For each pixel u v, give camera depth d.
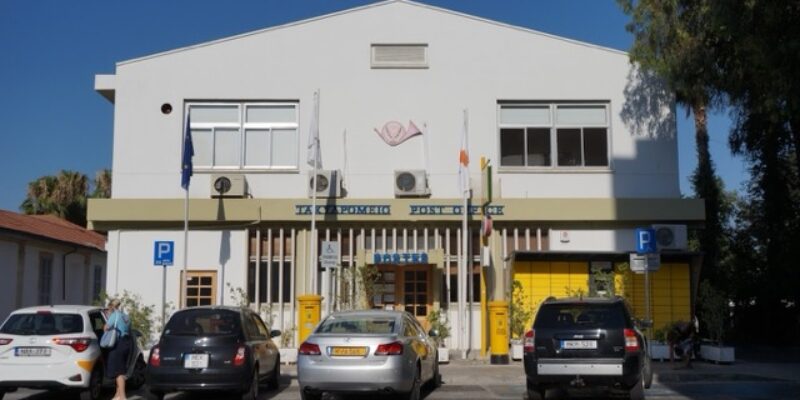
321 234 21.77
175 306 21.22
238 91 21.98
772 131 25.11
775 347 25.95
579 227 21.83
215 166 21.88
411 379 12.26
